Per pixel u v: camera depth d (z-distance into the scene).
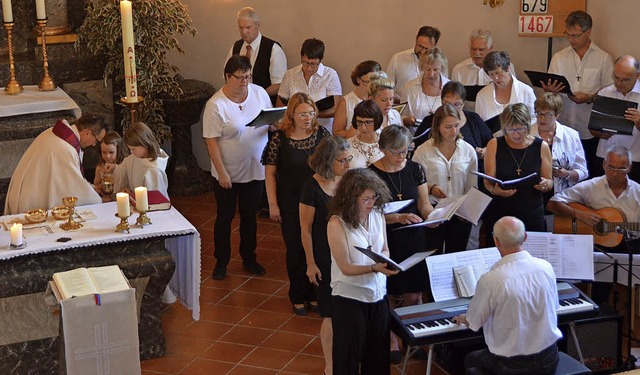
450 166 6.83
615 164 6.67
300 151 7.03
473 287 5.89
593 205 6.88
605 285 6.87
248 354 6.75
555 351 5.36
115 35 8.90
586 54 8.34
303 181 7.03
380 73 7.27
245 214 8.03
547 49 8.81
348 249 5.46
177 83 9.59
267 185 7.17
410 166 6.45
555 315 5.32
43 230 6.29
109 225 6.39
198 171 10.28
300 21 9.87
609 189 6.82
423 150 6.87
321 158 6.07
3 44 9.62
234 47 9.41
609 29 8.38
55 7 9.47
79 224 6.36
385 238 5.74
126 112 9.49
